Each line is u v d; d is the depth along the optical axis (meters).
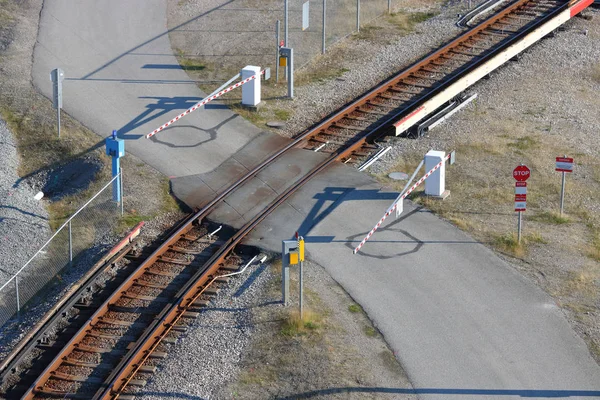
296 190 38.22
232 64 49.69
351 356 27.88
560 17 54.78
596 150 43.22
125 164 39.81
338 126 43.94
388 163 41.22
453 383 26.75
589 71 51.47
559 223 36.47
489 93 48.53
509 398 26.14
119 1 56.19
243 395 26.38
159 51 50.56
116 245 33.94
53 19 53.06
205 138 42.28
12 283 33.28
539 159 41.81
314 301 30.67
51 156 40.94
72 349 28.92
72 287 31.61
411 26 55.84
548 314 30.12
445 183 39.50
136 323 30.12
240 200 37.44
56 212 37.75
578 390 26.47
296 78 48.91
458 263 33.09
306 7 48.91
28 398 26.81
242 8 56.44
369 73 49.72
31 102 44.41
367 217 36.28
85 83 46.59
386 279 32.03
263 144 42.00
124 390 26.95
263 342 28.62
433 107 44.75
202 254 33.97
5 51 49.03
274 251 33.81
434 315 29.97
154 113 44.12
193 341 28.97
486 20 55.16
